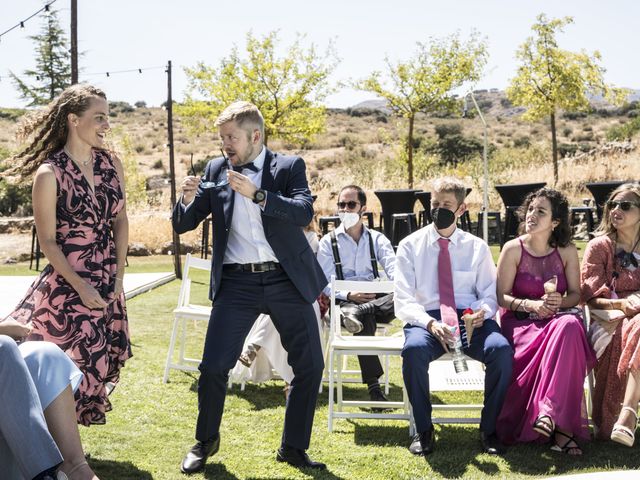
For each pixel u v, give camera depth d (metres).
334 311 4.79
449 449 4.26
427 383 4.26
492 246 13.54
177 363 5.99
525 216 4.79
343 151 44.75
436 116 60.47
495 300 4.57
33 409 2.90
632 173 18.64
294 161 3.93
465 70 17.19
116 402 4.96
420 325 4.47
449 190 4.64
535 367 4.26
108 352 3.80
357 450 4.23
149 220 15.63
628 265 4.64
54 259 3.59
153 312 8.27
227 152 3.88
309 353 3.91
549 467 3.94
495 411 4.23
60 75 27.95
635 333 4.15
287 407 3.97
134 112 64.62
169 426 4.51
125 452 4.05
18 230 17.30
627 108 58.56
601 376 4.42
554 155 19.05
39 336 3.65
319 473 3.83
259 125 3.89
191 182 3.97
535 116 19.30
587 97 19.61
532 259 4.65
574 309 4.62
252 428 4.55
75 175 3.69
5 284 9.99
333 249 5.65
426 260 4.67
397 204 12.16
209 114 18.03
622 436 3.97
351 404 4.76
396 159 23.05
